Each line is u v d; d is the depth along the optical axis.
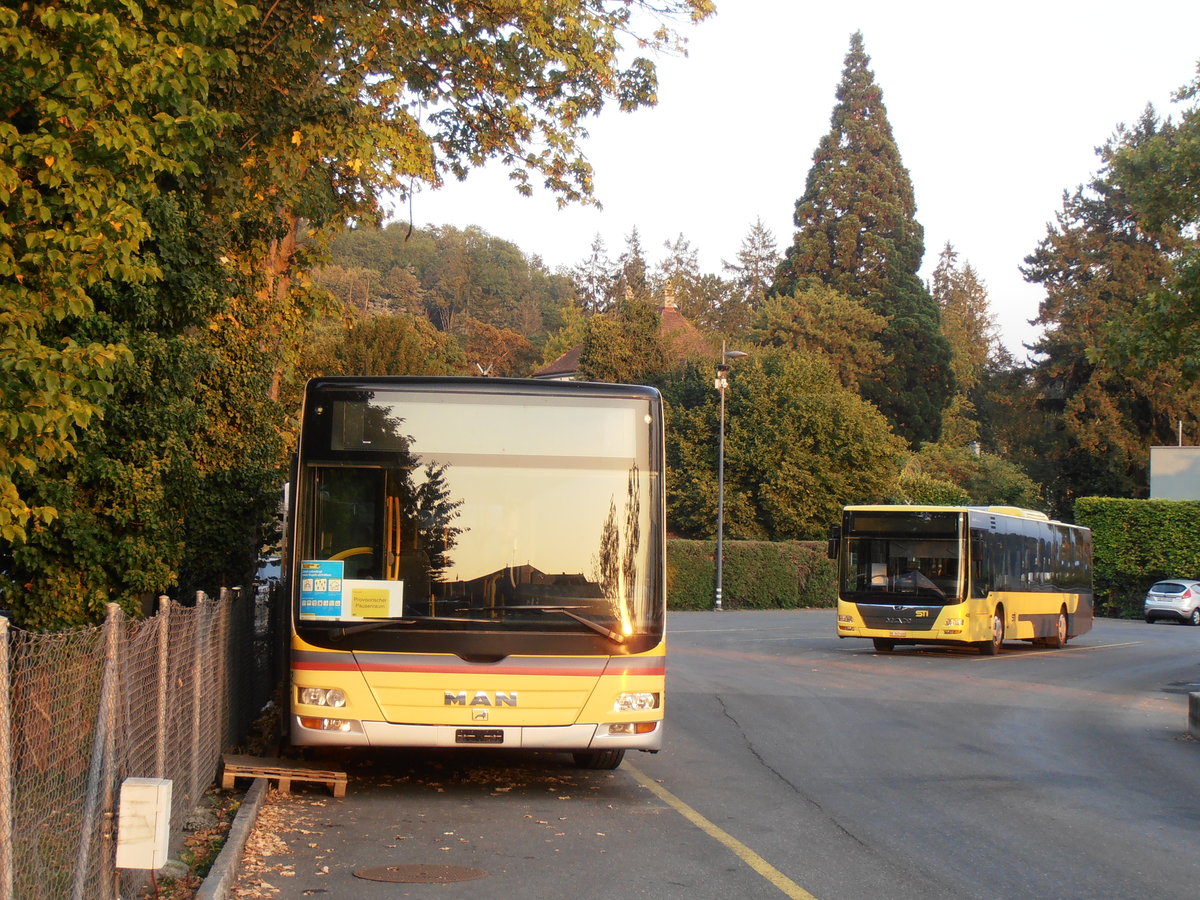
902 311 77.94
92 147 8.91
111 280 9.53
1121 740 15.10
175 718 7.80
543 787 10.63
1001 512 28.84
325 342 49.28
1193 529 55.53
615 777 11.27
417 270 138.50
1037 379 79.88
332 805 9.57
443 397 9.94
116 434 11.56
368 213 18.59
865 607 26.34
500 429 9.94
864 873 7.82
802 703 17.77
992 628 27.48
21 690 5.31
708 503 55.06
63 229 8.68
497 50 16.94
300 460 9.82
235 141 13.87
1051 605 32.06
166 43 9.37
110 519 11.46
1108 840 9.15
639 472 10.02
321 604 9.63
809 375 57.44
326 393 9.88
